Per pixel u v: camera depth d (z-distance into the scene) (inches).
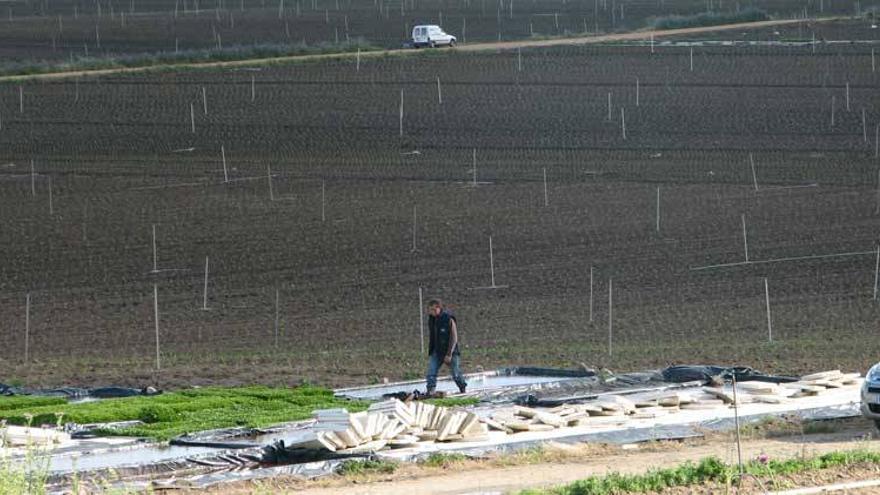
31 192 7150.6
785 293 5128.0
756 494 2202.3
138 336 4739.2
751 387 3503.9
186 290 5329.7
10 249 5974.4
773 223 6190.9
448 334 3639.3
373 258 5733.3
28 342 4680.1
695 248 5792.3
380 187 7101.4
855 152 7716.5
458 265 5600.4
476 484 2461.9
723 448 2824.8
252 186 7190.0
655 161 7608.3
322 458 2728.8
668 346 4446.4
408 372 4153.5
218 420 3198.8
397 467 2630.4
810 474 2338.8
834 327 4660.4
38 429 3002.0
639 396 3491.6
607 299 5088.6
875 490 2225.6
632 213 6422.2
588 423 3100.4
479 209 6560.0
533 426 3041.3
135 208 6737.2
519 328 4722.0
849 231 6028.5
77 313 5054.1
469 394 3649.1
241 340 4660.4
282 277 5472.4
